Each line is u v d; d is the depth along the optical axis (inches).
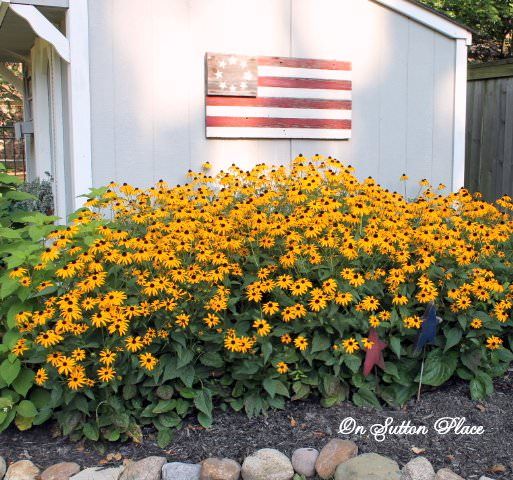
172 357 114.3
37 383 112.7
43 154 243.6
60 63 205.0
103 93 182.1
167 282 110.0
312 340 120.1
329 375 122.1
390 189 217.8
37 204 222.7
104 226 128.0
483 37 426.6
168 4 186.9
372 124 213.8
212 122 193.3
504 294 132.9
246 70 195.0
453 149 224.2
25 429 116.5
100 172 183.6
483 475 104.5
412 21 215.6
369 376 125.2
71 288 115.8
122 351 110.0
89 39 179.3
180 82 190.2
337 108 207.5
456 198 169.2
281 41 199.8
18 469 106.6
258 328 113.0
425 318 118.6
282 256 121.5
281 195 153.2
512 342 136.4
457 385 130.9
